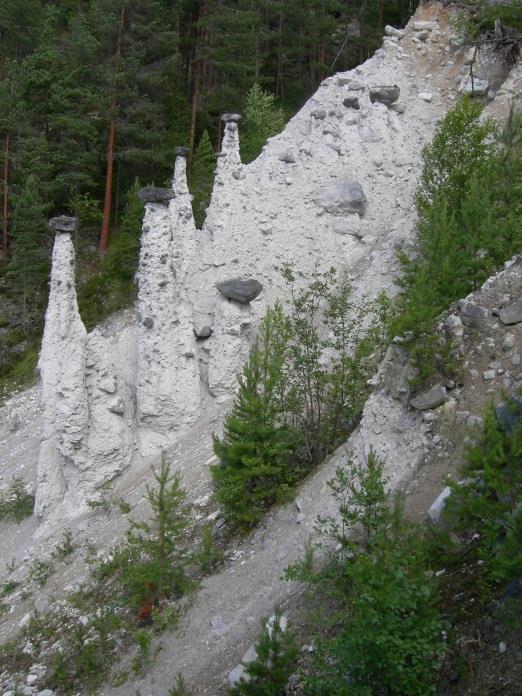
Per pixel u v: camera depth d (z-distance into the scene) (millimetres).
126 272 28609
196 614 10641
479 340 11133
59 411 15438
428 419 10750
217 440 12594
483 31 22625
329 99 21234
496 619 7207
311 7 40094
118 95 33062
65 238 15875
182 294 16578
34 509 16172
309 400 13820
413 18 24453
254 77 38719
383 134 20062
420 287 11820
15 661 12008
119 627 11164
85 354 15922
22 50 46719
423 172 16234
